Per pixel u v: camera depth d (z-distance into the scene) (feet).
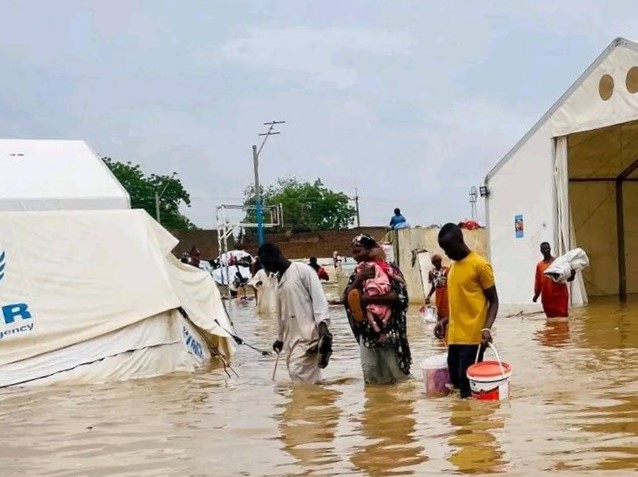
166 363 35.09
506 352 35.50
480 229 79.51
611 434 18.08
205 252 173.27
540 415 20.76
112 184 45.98
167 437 20.40
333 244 187.01
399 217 87.56
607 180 74.74
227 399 26.55
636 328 43.47
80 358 33.09
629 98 56.34
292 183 288.30
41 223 35.94
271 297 84.17
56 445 19.98
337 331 56.13
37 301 33.99
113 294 35.32
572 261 51.31
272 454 18.01
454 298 24.88
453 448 17.47
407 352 28.60
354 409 23.50
